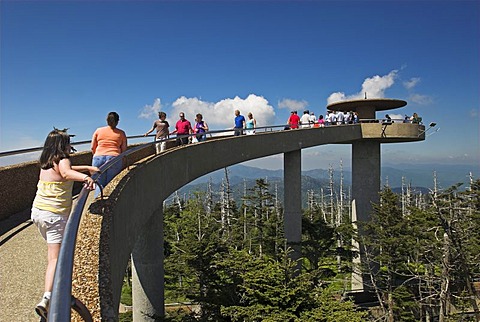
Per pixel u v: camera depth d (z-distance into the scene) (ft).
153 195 31.71
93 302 10.39
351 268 93.04
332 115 85.51
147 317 40.88
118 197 19.36
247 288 46.19
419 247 72.59
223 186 186.19
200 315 52.60
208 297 50.37
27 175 27.48
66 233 7.84
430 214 81.10
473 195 84.94
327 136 77.87
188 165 42.11
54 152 12.23
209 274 58.08
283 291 44.45
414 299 74.79
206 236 96.89
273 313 43.42
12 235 19.86
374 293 88.12
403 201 165.48
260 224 116.16
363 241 83.51
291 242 74.90
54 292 5.68
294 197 75.41
